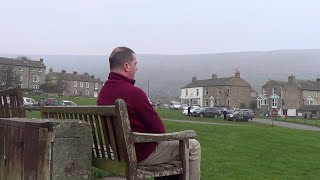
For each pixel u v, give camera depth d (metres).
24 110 7.59
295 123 74.62
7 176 5.00
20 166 4.60
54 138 4.09
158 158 4.73
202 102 126.38
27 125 4.41
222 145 22.14
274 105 117.38
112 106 4.31
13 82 110.12
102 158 4.84
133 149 4.29
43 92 115.56
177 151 4.83
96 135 5.10
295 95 116.12
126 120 4.24
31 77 132.50
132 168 4.30
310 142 29.19
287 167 15.13
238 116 69.50
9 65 119.69
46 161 4.09
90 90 151.12
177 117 67.69
